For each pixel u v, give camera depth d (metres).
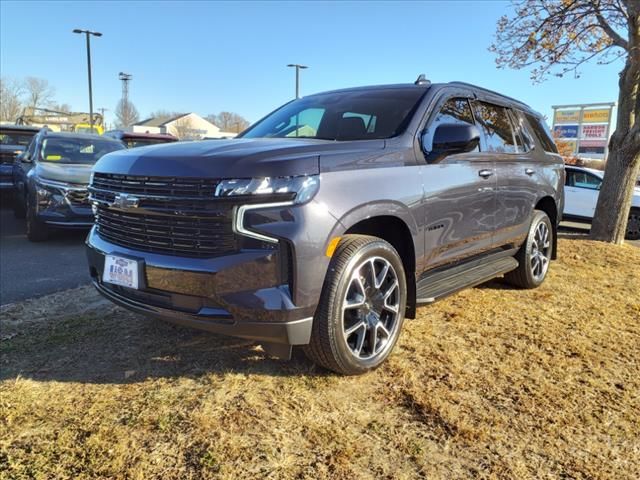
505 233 4.61
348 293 2.98
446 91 4.04
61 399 2.80
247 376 3.08
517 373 3.22
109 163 3.17
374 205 3.01
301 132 3.95
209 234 2.66
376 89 4.24
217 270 2.61
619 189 8.46
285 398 2.83
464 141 3.37
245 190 2.57
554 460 2.38
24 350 3.46
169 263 2.75
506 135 4.80
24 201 8.80
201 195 2.64
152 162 2.85
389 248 3.20
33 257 6.86
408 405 2.81
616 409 2.83
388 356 3.33
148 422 2.58
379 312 3.19
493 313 4.37
